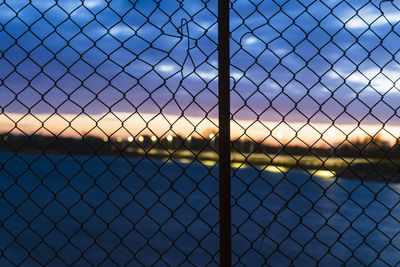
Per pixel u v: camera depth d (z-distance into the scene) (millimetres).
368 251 6340
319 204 11203
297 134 1978
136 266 5547
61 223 8453
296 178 19875
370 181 16328
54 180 18031
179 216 9219
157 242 6848
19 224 8406
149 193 13461
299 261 5688
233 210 9758
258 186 15547
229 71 1733
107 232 7617
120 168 24891
